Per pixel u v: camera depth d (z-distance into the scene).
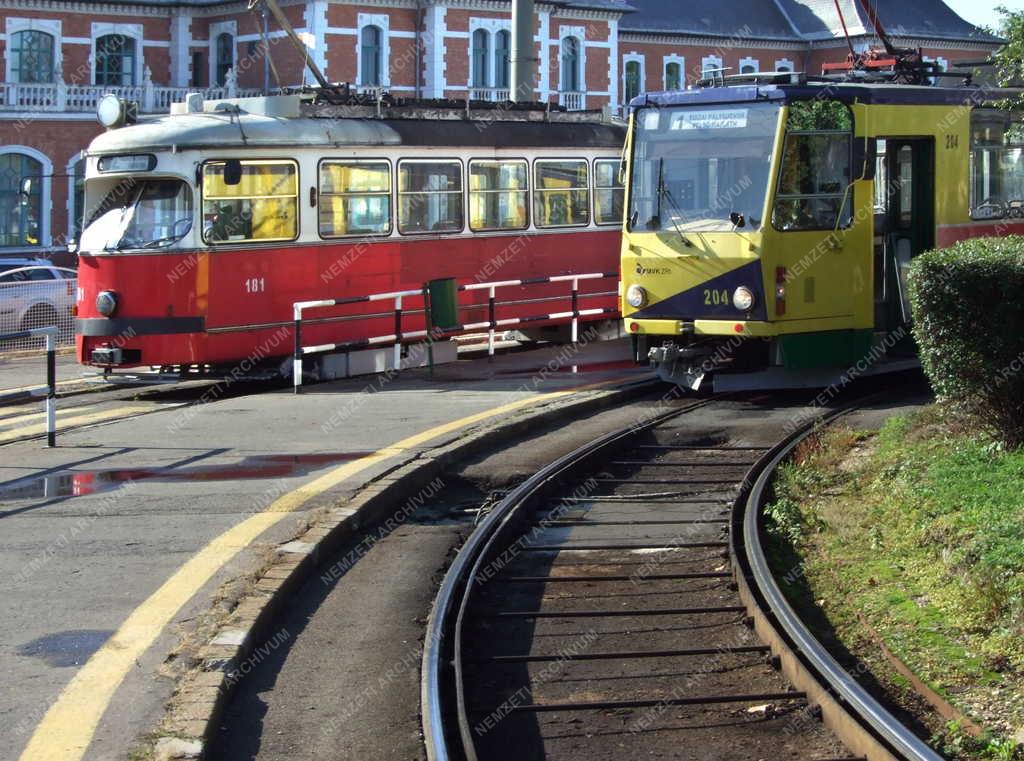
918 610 8.99
